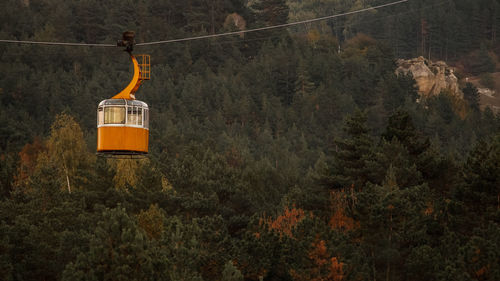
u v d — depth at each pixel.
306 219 89.00
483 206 93.81
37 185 99.31
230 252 82.38
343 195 112.50
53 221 85.88
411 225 86.56
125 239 71.88
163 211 99.25
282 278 87.19
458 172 109.94
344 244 83.50
